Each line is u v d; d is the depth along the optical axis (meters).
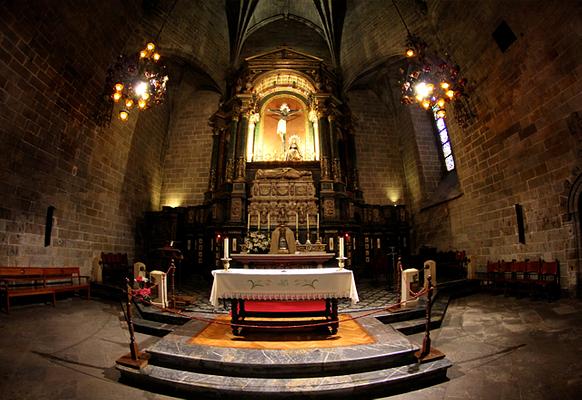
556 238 10.14
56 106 11.52
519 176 11.62
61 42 10.94
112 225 15.07
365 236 17.48
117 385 5.41
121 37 13.55
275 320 7.33
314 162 17.08
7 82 9.68
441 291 11.09
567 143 9.74
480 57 12.38
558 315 8.02
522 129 11.31
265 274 6.73
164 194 19.77
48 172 11.45
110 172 14.93
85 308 9.55
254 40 20.64
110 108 14.06
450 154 17.92
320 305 7.44
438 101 11.50
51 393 5.04
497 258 12.70
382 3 15.79
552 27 9.51
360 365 5.50
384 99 21.12
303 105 19.19
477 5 11.53
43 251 11.16
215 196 16.95
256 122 18.80
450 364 5.71
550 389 5.07
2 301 8.76
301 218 15.78
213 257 16.00
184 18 16.03
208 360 5.47
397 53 17.39
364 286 13.60
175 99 20.70
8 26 9.27
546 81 10.13
